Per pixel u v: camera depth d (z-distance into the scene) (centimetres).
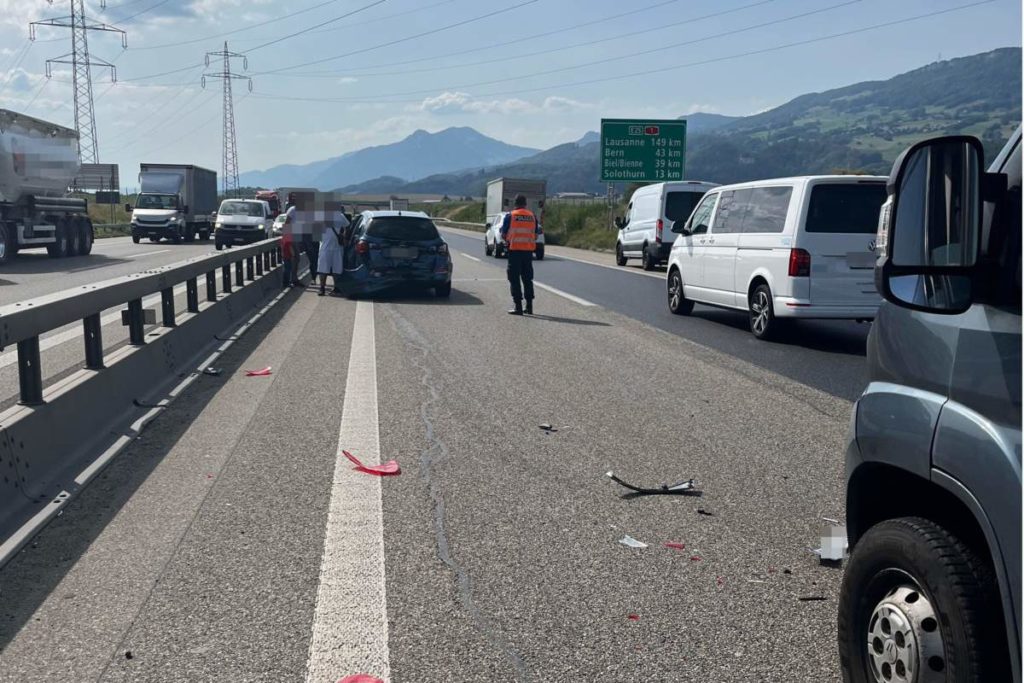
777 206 1365
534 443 761
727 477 672
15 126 2808
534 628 429
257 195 6688
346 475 664
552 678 384
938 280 299
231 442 750
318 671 387
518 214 1653
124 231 6091
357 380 1018
